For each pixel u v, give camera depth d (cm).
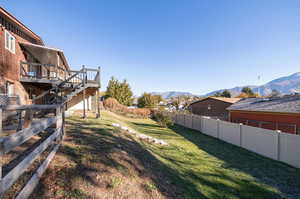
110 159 390
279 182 480
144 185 328
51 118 349
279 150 673
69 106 1531
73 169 311
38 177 253
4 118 481
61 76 1393
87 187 272
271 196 402
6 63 737
